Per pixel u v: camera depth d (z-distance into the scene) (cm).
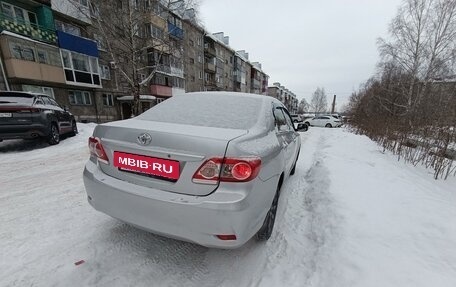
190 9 1727
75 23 1745
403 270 161
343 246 191
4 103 559
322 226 236
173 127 182
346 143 845
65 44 1542
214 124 207
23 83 1408
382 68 2016
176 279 176
